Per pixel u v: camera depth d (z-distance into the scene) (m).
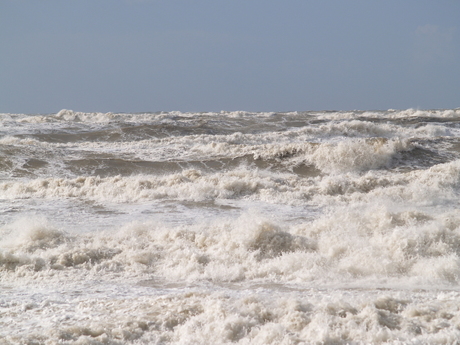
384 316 10.95
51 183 36.06
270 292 14.05
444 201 31.42
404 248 17.92
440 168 36.69
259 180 35.44
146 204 31.47
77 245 20.09
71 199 32.75
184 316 11.51
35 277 16.38
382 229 21.44
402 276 16.28
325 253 18.58
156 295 13.98
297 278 15.96
